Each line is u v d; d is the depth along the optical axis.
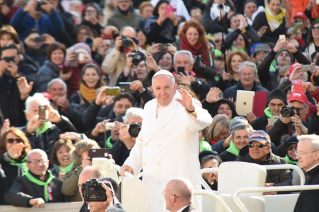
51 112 30.19
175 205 18.53
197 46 36.78
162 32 40.78
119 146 26.97
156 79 20.86
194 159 21.19
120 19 43.78
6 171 26.55
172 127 21.08
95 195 17.64
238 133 26.86
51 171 27.53
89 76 35.31
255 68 34.19
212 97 29.81
